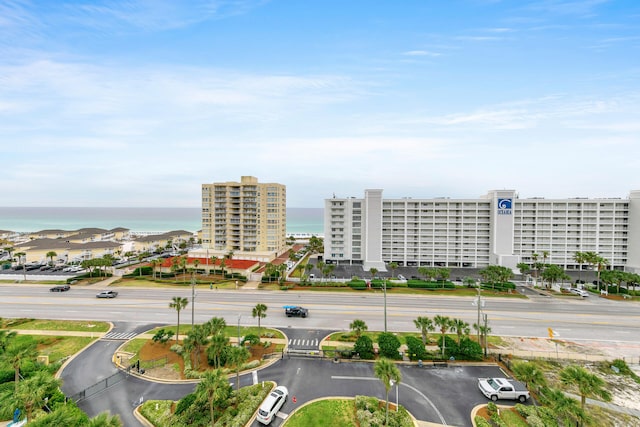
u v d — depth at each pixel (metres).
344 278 82.56
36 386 24.16
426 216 101.50
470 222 100.19
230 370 35.84
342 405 29.62
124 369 36.34
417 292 70.00
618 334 47.66
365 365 37.62
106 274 82.69
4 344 32.84
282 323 51.12
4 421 25.22
